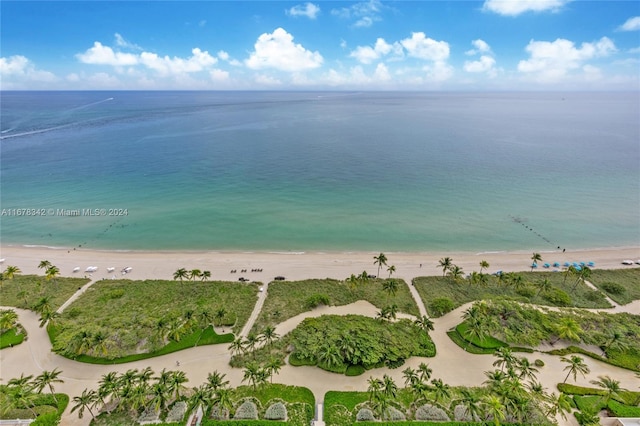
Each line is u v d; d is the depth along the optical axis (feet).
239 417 157.28
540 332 202.08
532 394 166.81
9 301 236.63
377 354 185.68
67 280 262.67
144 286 255.50
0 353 195.00
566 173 501.15
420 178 488.44
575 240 330.13
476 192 437.58
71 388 175.32
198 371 184.75
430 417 157.58
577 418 155.94
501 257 302.25
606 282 259.19
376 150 645.51
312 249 316.81
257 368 172.24
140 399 151.23
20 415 158.51
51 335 205.05
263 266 286.25
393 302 239.71
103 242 327.26
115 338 198.59
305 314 227.20
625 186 450.30
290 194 435.94
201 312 218.38
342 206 401.70
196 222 365.20
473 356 194.70
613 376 182.39
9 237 332.80
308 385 176.45
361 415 157.89
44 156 585.22
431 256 304.30
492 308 219.20
